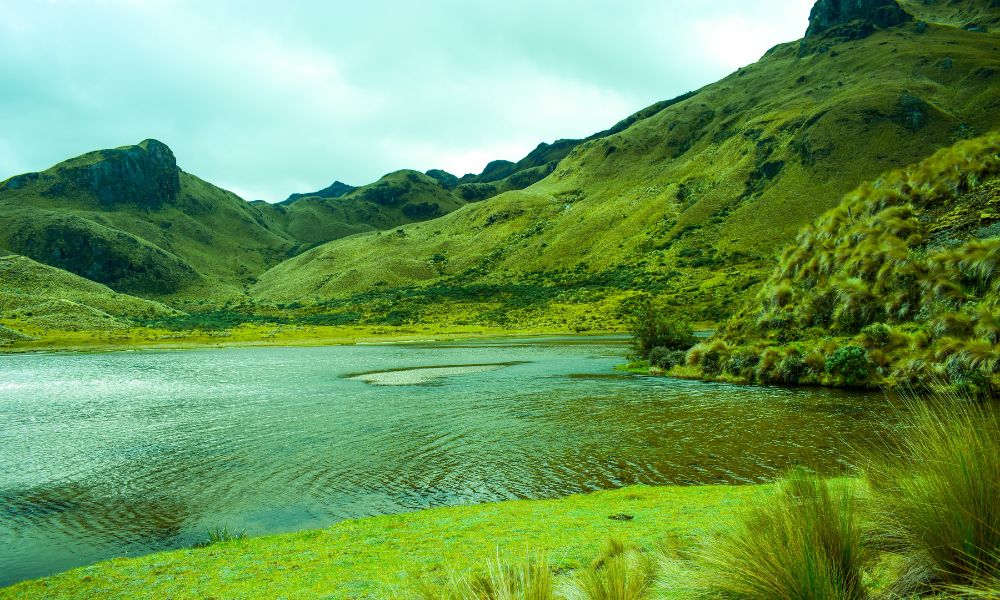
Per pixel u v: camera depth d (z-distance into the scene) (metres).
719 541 4.12
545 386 37.94
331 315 199.25
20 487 17.69
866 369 27.59
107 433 26.41
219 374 55.69
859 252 33.62
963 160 33.03
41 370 64.31
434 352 83.62
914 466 3.50
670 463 16.58
